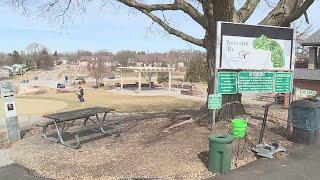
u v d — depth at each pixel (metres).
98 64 87.06
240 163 7.89
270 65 10.16
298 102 9.65
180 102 34.00
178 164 7.73
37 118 20.25
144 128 11.38
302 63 37.97
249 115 12.43
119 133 10.79
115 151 9.02
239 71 9.70
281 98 25.53
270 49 10.13
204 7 11.21
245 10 11.48
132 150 8.95
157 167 7.61
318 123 9.70
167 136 9.84
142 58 115.38
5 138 11.70
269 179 7.01
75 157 8.72
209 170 7.36
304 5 10.80
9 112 11.06
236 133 8.44
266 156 8.28
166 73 72.88
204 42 11.66
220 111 11.16
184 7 11.53
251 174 7.26
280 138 10.01
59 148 9.64
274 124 11.59
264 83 10.12
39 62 146.12
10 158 8.92
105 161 8.26
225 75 9.49
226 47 9.41
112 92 54.16
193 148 8.67
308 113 9.51
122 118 15.44
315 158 8.39
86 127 10.42
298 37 30.17
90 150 9.28
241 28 9.56
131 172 7.41
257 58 9.91
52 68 150.38
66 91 56.69
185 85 63.91
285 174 7.30
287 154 8.67
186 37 12.00
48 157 8.82
